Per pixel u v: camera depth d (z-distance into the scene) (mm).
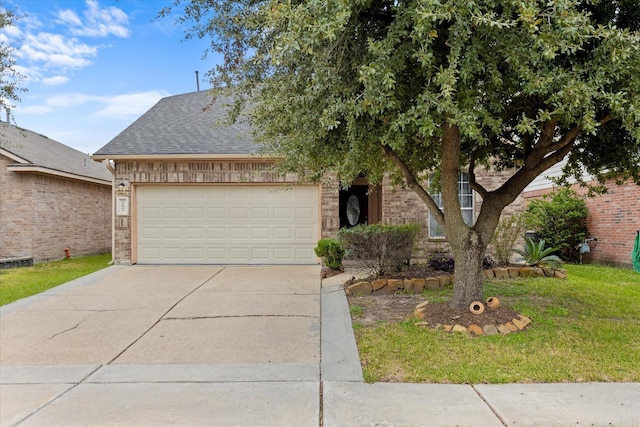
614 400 3104
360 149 4219
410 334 4625
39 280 8547
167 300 6660
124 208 10234
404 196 11031
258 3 4590
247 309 6094
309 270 9539
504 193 5129
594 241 10797
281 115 4562
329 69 3756
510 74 3742
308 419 2895
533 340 4355
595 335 4500
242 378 3658
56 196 12656
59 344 4645
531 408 2992
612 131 4984
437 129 3621
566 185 6824
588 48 3928
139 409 3090
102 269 9711
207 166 10242
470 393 3250
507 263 8367
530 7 3031
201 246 10414
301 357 4184
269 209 10406
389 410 2998
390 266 7566
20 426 2854
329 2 3229
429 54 3270
